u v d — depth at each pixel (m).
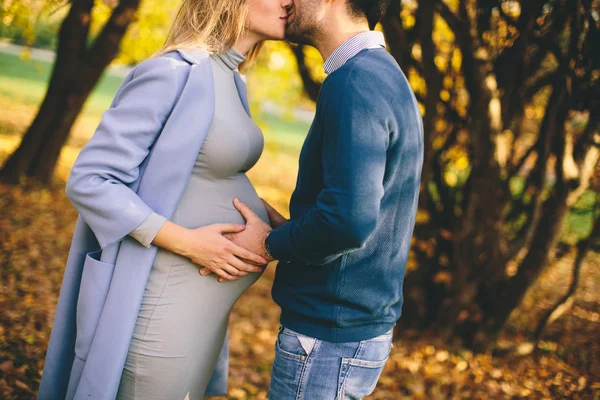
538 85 3.63
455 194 4.15
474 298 3.97
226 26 1.72
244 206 1.76
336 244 1.39
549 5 3.22
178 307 1.66
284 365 1.62
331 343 1.55
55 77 7.09
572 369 3.79
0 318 3.45
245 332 4.28
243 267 1.67
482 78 3.40
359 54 1.51
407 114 1.50
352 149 1.37
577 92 3.19
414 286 4.25
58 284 4.40
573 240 5.10
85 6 6.82
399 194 1.54
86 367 1.64
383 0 1.61
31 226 5.71
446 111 4.02
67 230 5.92
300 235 1.47
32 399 2.63
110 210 1.54
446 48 4.27
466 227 3.86
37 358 3.04
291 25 1.66
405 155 1.51
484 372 3.70
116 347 1.61
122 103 1.59
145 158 1.63
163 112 1.58
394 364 3.73
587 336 4.37
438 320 4.12
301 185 1.61
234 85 1.77
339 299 1.53
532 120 4.04
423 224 4.19
